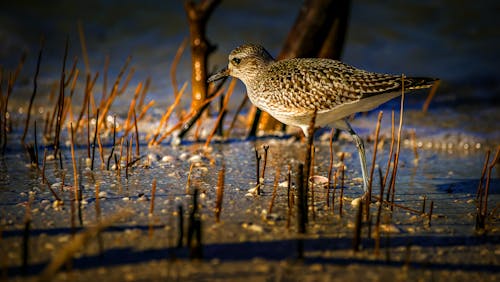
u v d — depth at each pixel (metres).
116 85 14.20
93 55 21.08
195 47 13.64
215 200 9.56
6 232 8.00
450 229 8.85
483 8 25.70
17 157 11.96
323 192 10.32
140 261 7.25
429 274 7.30
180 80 19.50
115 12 23.44
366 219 8.95
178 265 7.18
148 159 11.76
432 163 12.95
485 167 10.34
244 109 17.66
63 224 8.33
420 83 9.67
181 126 14.78
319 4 14.71
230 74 11.59
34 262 7.15
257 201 9.57
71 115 13.58
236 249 7.68
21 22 22.17
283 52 15.13
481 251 8.08
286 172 11.44
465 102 18.64
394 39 23.52
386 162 12.84
